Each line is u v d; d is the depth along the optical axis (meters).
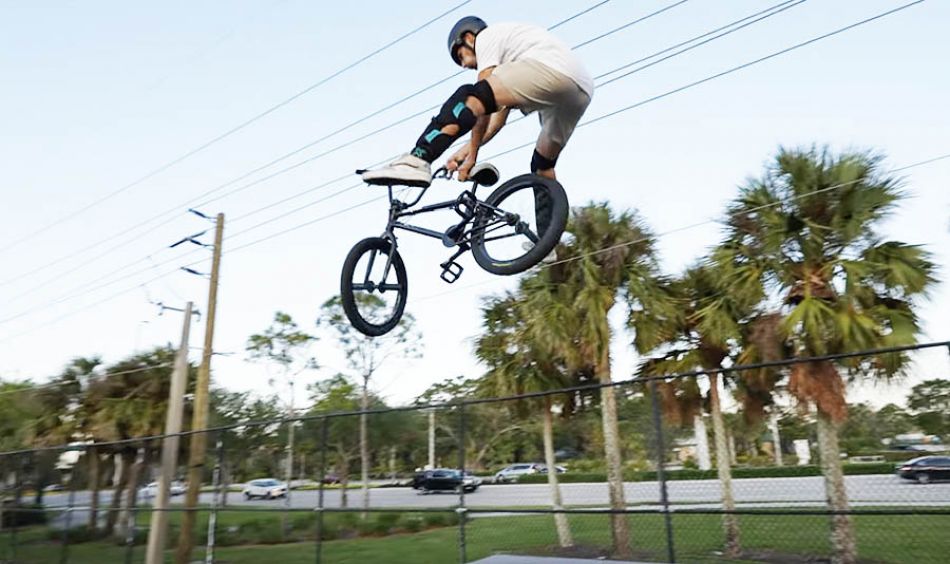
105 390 19.95
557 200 3.42
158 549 13.52
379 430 26.30
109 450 19.08
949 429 8.52
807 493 12.85
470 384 38.03
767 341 10.88
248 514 20.55
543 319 14.16
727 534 9.96
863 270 10.16
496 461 36.81
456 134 3.09
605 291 13.76
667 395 13.20
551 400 15.53
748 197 11.34
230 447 15.70
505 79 3.05
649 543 11.31
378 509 8.88
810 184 10.78
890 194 10.41
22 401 23.25
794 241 10.98
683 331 14.04
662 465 6.95
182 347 15.88
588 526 15.80
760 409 12.47
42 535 17.03
